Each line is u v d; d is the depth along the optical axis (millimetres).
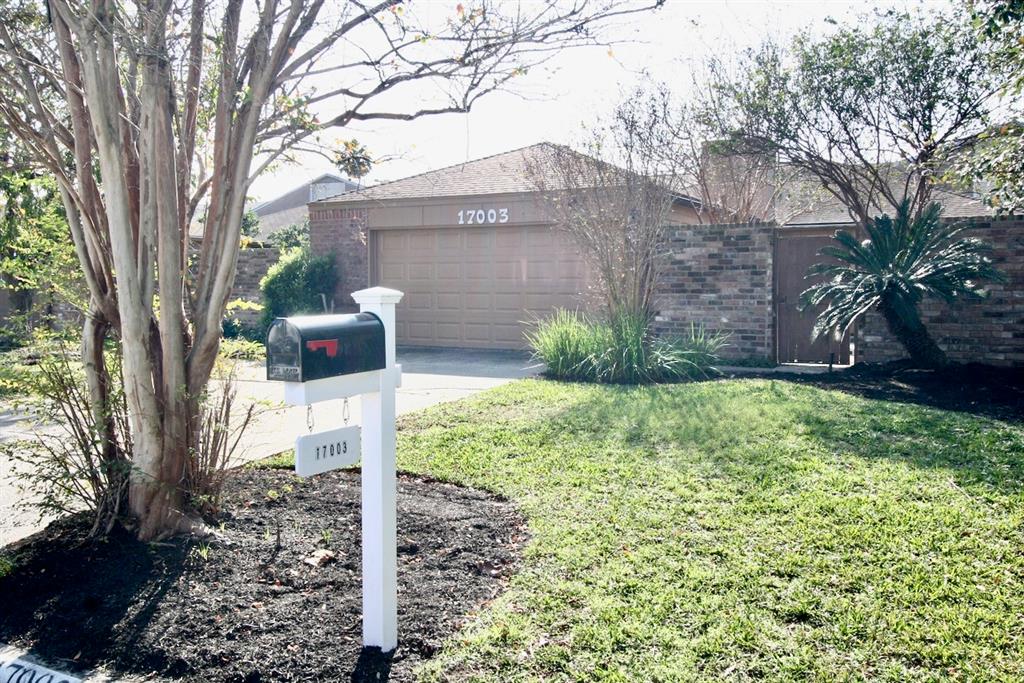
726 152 11641
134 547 4145
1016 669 2973
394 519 3275
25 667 3209
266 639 3330
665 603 3549
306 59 4359
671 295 11781
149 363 4211
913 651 3111
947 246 9539
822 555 4031
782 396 8039
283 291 15422
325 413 8312
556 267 13742
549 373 10445
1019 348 9617
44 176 5680
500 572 3965
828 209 17016
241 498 5047
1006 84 7922
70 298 4621
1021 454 5594
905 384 8656
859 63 10492
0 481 5902
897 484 5074
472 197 14172
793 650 3143
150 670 3164
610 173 10672
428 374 11094
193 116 4496
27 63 4336
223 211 4289
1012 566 3842
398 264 15273
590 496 5078
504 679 3002
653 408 7656
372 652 3221
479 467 5824
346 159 4613
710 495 5008
